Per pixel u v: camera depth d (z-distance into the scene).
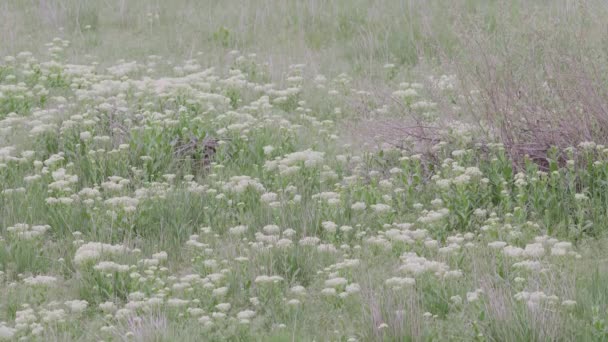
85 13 21.11
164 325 7.67
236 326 7.91
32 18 21.02
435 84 14.03
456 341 7.51
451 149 11.76
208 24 20.59
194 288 8.62
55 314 7.89
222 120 13.36
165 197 10.76
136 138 12.34
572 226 9.75
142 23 21.08
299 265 9.23
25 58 17.73
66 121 12.60
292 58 18.12
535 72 11.69
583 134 10.96
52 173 10.97
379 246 9.43
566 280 8.19
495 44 12.41
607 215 9.88
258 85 15.73
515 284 8.27
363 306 7.92
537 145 11.25
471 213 10.33
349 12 21.02
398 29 19.22
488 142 11.55
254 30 19.89
